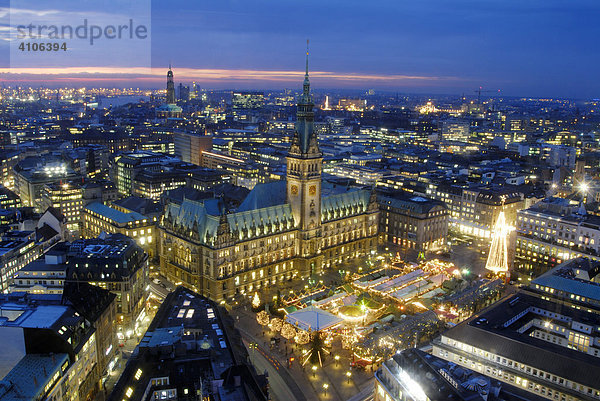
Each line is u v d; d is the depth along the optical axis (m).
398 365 121.56
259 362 162.88
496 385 117.94
